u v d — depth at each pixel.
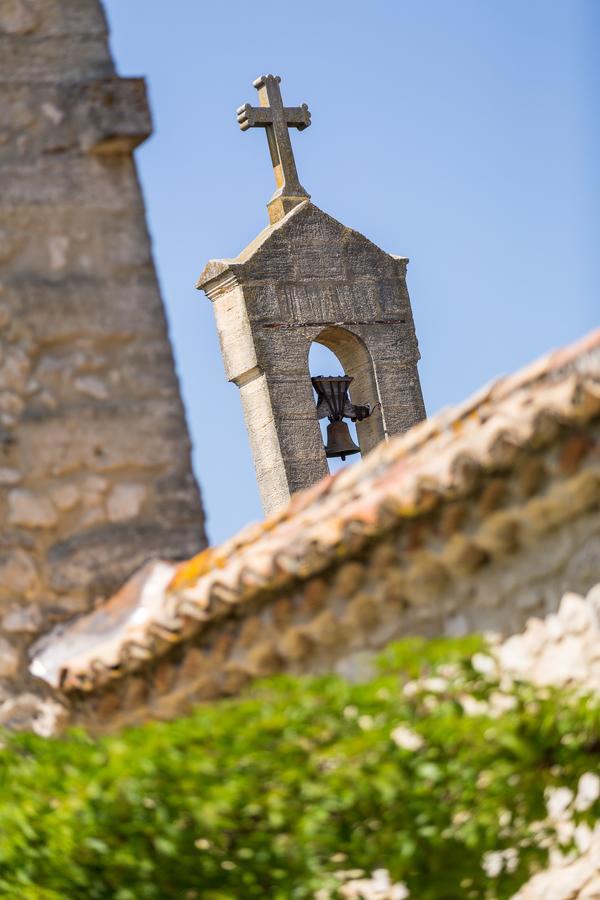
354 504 12.31
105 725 14.18
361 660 12.51
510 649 11.61
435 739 11.05
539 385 11.70
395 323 24.34
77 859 12.26
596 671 11.09
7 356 14.52
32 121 14.84
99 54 15.05
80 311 14.74
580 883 11.76
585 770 11.22
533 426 10.68
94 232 14.90
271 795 11.23
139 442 14.78
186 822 11.57
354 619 12.41
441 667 11.27
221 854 11.61
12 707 14.36
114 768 11.58
